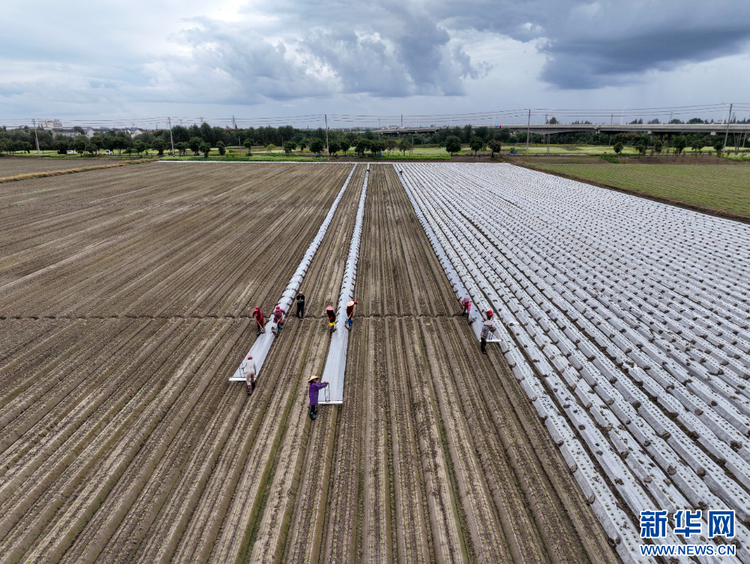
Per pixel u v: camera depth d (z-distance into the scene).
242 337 18.56
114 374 15.79
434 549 9.80
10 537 9.63
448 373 16.08
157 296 22.53
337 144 104.81
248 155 99.94
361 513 10.70
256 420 13.58
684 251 28.56
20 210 40.28
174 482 11.32
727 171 70.19
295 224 36.66
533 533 10.05
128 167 76.00
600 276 24.80
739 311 20.17
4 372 15.87
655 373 15.73
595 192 50.88
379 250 30.47
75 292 22.95
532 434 13.06
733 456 11.99
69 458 11.90
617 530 9.79
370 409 14.15
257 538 9.85
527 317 20.17
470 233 33.94
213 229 35.03
